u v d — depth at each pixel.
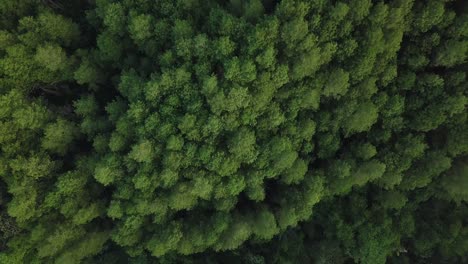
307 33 25.42
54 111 29.78
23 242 28.66
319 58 25.88
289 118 28.03
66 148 29.89
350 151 29.91
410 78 27.00
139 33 26.58
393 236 30.44
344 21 25.38
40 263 29.33
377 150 29.73
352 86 27.44
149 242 29.16
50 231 28.94
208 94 25.91
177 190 28.05
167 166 27.33
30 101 28.78
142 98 26.81
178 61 26.81
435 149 28.72
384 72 26.77
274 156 27.88
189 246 29.47
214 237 29.05
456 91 26.77
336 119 28.27
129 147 28.52
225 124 26.92
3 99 26.75
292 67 26.36
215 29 26.45
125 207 28.62
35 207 28.59
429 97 27.31
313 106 27.33
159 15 27.42
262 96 26.28
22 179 28.14
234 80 26.03
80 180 28.72
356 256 30.34
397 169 29.00
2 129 27.25
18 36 27.23
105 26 29.25
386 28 25.80
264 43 25.58
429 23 25.33
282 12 25.12
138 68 29.33
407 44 27.25
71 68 29.23
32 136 28.81
